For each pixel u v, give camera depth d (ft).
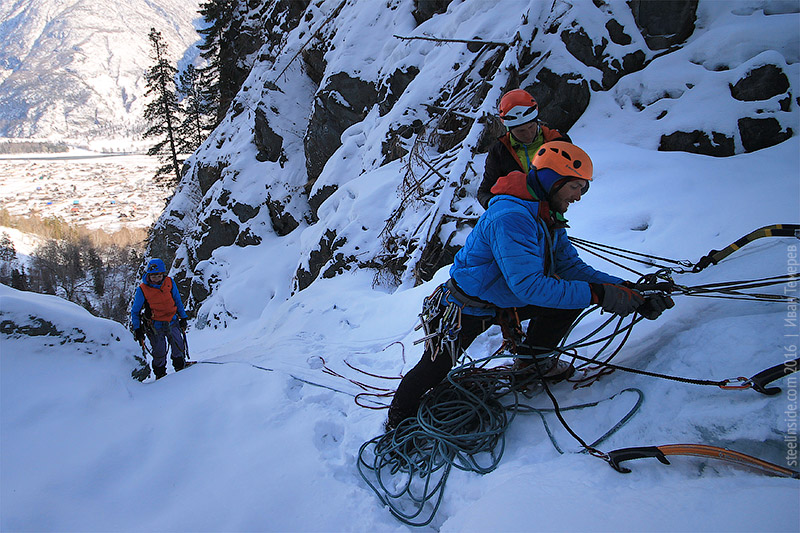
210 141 68.74
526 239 7.71
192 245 57.06
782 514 4.92
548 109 23.48
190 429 10.69
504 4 27.91
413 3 36.83
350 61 38.88
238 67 76.59
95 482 9.22
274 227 49.62
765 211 12.34
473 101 25.99
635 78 22.09
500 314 8.85
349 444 10.18
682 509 5.54
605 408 8.25
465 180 23.38
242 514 8.38
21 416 10.10
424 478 8.69
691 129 19.02
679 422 7.21
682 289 8.62
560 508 6.24
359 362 15.38
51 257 242.78
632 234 14.94
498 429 8.67
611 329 10.42
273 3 66.85
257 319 39.99
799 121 17.46
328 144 41.06
